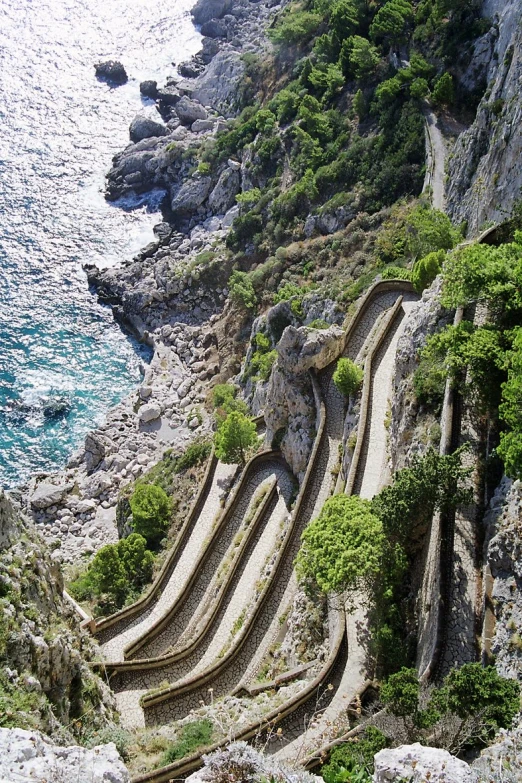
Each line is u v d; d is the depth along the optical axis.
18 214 135.00
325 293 87.44
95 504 91.31
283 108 126.69
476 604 38.94
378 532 41.84
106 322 118.06
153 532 74.25
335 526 42.75
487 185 77.19
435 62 105.62
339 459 60.84
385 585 42.41
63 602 41.25
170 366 109.50
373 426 58.47
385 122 106.38
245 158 129.25
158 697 47.94
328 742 36.59
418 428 50.06
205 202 134.25
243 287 107.38
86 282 123.62
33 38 177.75
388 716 32.94
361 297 75.69
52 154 148.12
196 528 67.94
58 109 159.00
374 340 65.81
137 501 76.06
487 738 30.05
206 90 157.75
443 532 41.59
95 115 158.25
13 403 105.31
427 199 91.00
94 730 36.66
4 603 33.25
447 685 33.09
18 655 32.25
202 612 58.44
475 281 47.81
